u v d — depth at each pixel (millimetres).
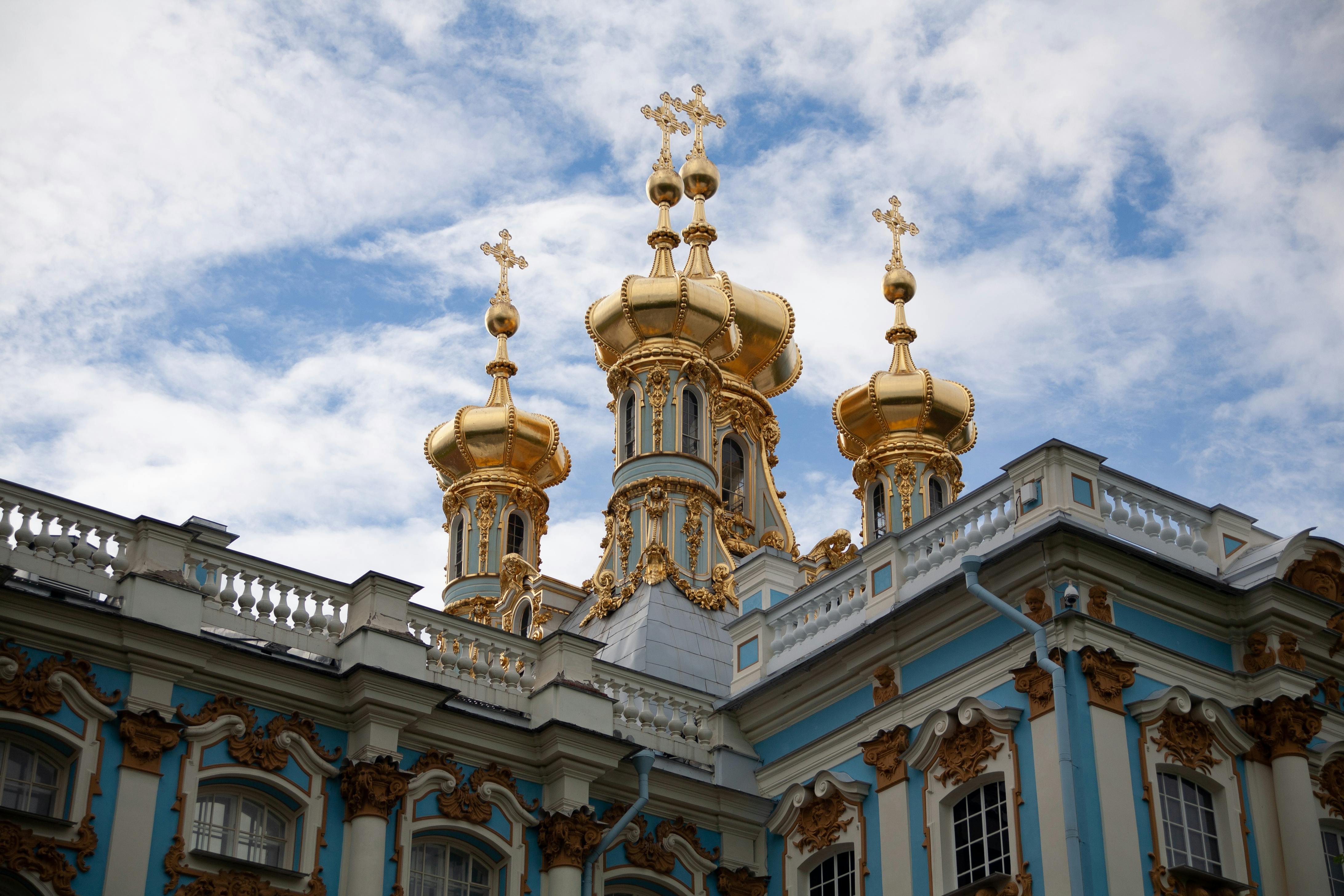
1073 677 26391
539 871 28562
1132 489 28453
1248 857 26734
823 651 30344
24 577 25953
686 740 31719
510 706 29656
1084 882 24891
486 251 52625
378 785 27109
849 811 29531
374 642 27891
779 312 46406
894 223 49781
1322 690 28891
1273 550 28641
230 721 26484
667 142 45875
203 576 28172
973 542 28766
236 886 25469
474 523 49312
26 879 23828
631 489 40156
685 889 30094
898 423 46281
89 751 25062
